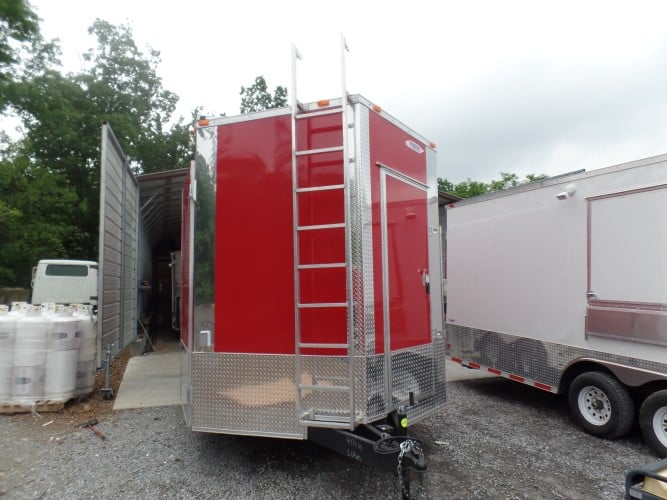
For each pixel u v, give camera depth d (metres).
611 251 4.59
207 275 3.58
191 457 3.96
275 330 3.37
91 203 21.11
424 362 3.92
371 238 3.33
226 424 3.42
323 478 3.55
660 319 4.12
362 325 3.17
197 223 3.66
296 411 3.25
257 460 3.89
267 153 3.49
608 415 4.58
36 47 18.47
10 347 5.27
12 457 3.99
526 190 5.67
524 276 5.66
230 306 3.49
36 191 18.70
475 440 4.53
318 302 3.27
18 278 19.33
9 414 5.15
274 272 3.41
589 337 4.80
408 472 2.70
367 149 3.36
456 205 6.93
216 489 3.38
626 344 4.44
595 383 4.66
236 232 3.53
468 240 6.68
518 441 4.51
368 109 3.41
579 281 4.93
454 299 6.96
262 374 3.37
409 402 3.63
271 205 3.46
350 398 3.10
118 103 22.98
